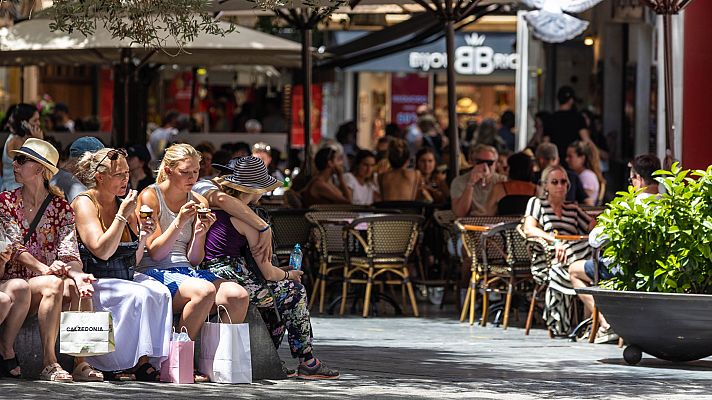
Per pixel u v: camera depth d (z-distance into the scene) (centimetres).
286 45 2948
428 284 2572
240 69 4344
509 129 4103
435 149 3906
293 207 2855
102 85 5669
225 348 1534
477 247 2317
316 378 1602
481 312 2533
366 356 1852
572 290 2088
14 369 1515
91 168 1552
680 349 1753
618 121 4131
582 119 3347
